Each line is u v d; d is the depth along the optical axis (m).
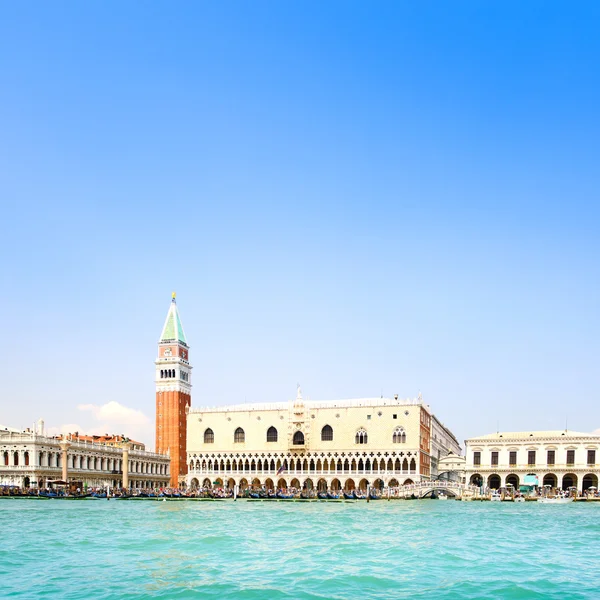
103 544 63.44
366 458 187.50
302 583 45.34
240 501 152.12
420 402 185.75
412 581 46.16
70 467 178.62
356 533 76.06
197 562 53.31
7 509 112.88
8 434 166.88
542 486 184.62
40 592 42.28
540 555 58.62
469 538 71.88
